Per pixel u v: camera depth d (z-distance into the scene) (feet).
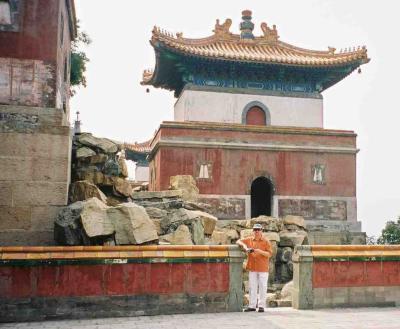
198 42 125.49
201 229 64.13
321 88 130.21
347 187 113.91
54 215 49.67
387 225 139.95
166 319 38.52
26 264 38.65
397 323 36.68
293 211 110.73
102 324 36.47
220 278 42.22
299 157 112.68
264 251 43.45
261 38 133.08
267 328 34.63
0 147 49.55
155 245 41.98
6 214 48.83
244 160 110.01
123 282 40.14
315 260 44.24
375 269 45.37
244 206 108.37
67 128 51.13
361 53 120.67
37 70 51.67
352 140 115.55
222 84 123.24
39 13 52.42
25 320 38.11
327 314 40.93
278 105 125.08
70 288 39.14
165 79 135.54
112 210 44.21
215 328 34.68
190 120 119.34
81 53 98.63
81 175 57.31
